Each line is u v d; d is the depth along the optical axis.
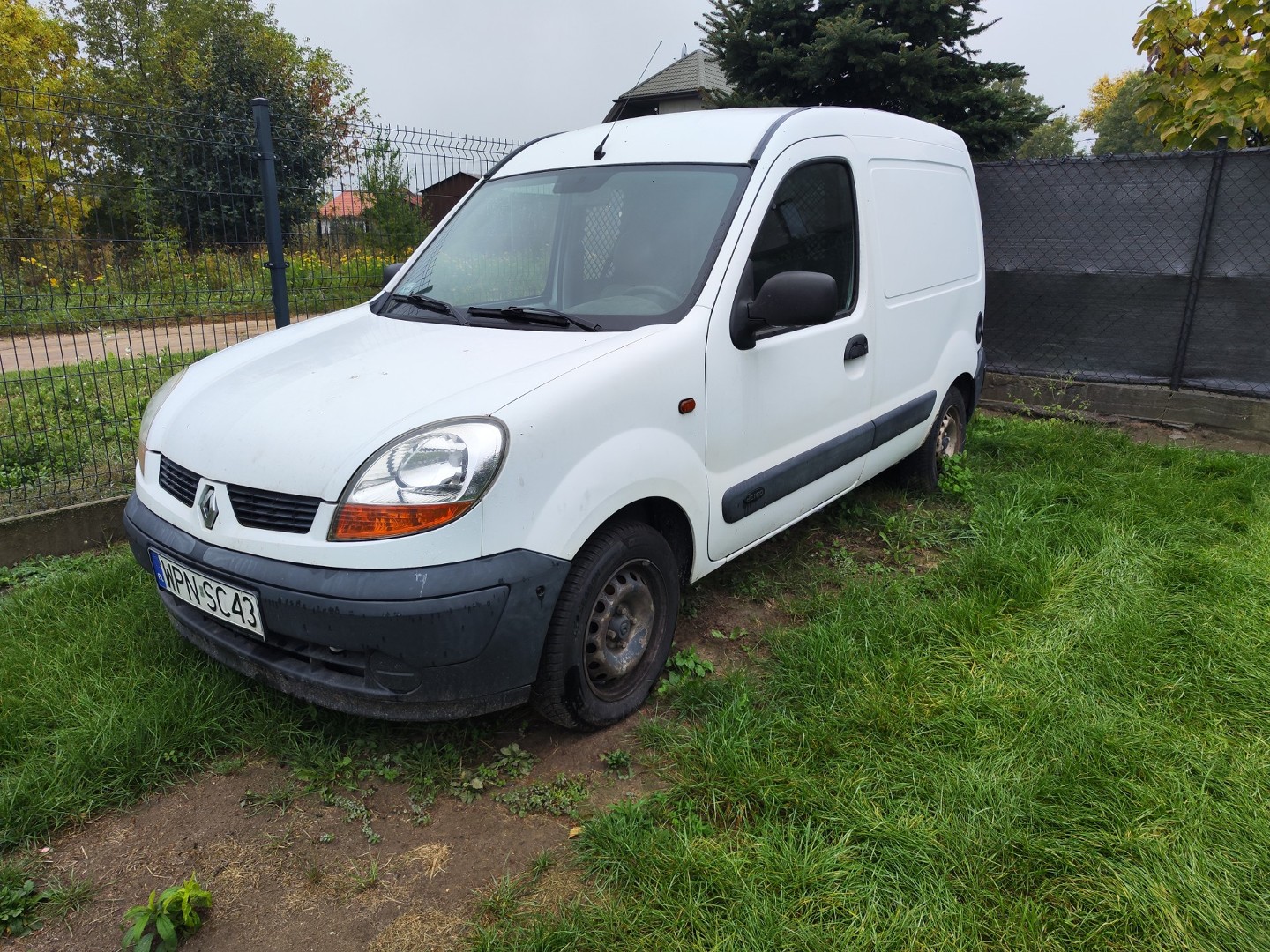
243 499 2.46
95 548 4.25
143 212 4.58
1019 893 2.09
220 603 2.49
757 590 3.78
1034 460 5.64
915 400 4.45
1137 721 2.73
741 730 2.69
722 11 11.82
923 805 2.37
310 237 5.41
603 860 2.21
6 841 2.31
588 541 2.62
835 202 3.68
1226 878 2.12
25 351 4.57
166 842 2.37
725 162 3.27
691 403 2.87
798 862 2.16
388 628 2.22
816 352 3.50
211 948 2.02
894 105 11.85
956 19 11.36
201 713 2.76
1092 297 6.89
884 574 3.96
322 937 2.05
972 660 3.12
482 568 2.29
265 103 4.84
